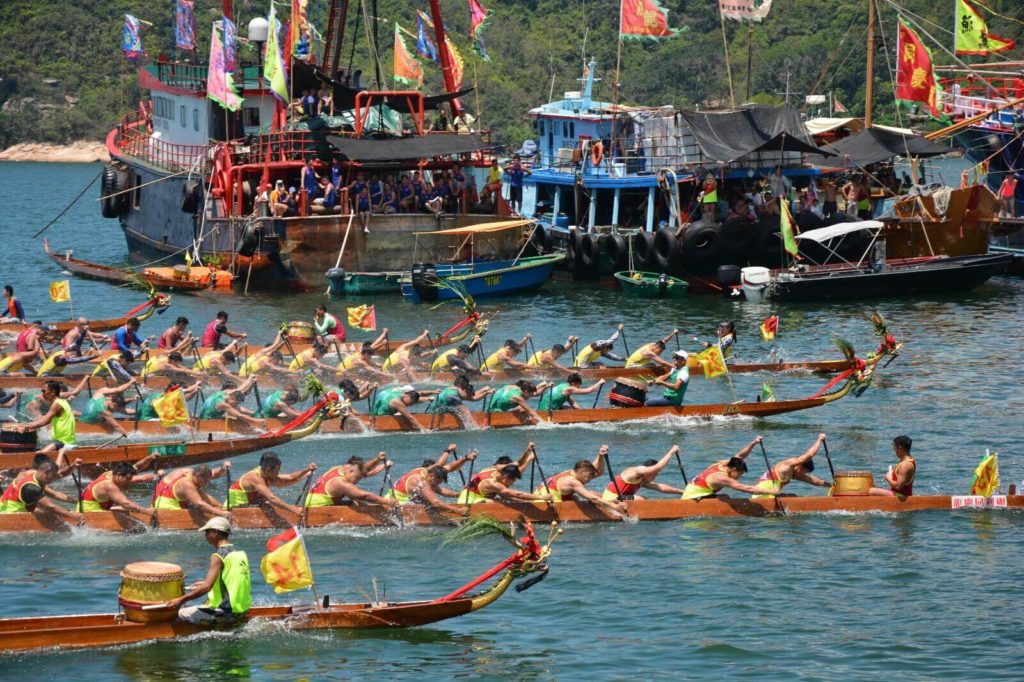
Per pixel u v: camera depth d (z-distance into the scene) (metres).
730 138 189.50
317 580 70.31
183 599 61.03
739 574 71.62
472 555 74.38
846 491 83.06
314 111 192.25
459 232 178.50
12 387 114.31
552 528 76.75
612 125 198.88
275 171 191.75
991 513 82.00
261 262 183.62
